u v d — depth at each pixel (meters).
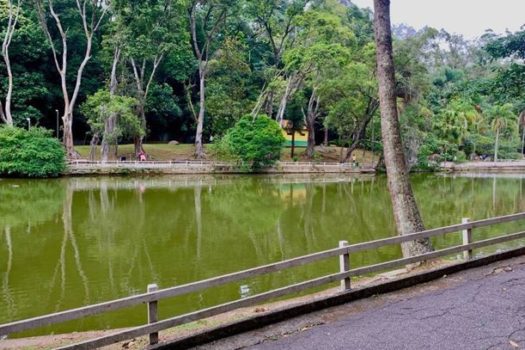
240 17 48.38
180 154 47.31
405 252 9.06
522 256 8.81
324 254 6.29
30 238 14.59
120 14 38.09
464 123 55.06
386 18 9.09
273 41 48.59
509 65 18.34
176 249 13.21
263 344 5.12
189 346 5.10
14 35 38.16
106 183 31.56
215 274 10.72
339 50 39.25
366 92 42.06
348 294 6.41
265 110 46.47
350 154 47.91
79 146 48.09
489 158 62.16
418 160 46.81
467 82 18.83
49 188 28.09
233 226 16.92
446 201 24.34
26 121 40.69
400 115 41.53
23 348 6.12
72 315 4.54
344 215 19.56
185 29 46.06
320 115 55.09
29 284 10.01
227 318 6.72
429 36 41.91
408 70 40.81
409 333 5.29
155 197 24.80
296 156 51.56
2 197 24.09
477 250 12.44
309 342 5.12
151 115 52.38
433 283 7.18
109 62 42.28
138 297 4.91
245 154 39.88
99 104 37.56
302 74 42.66
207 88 47.50
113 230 15.97
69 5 43.69
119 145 49.44
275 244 13.89
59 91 45.72
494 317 5.71
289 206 22.16
